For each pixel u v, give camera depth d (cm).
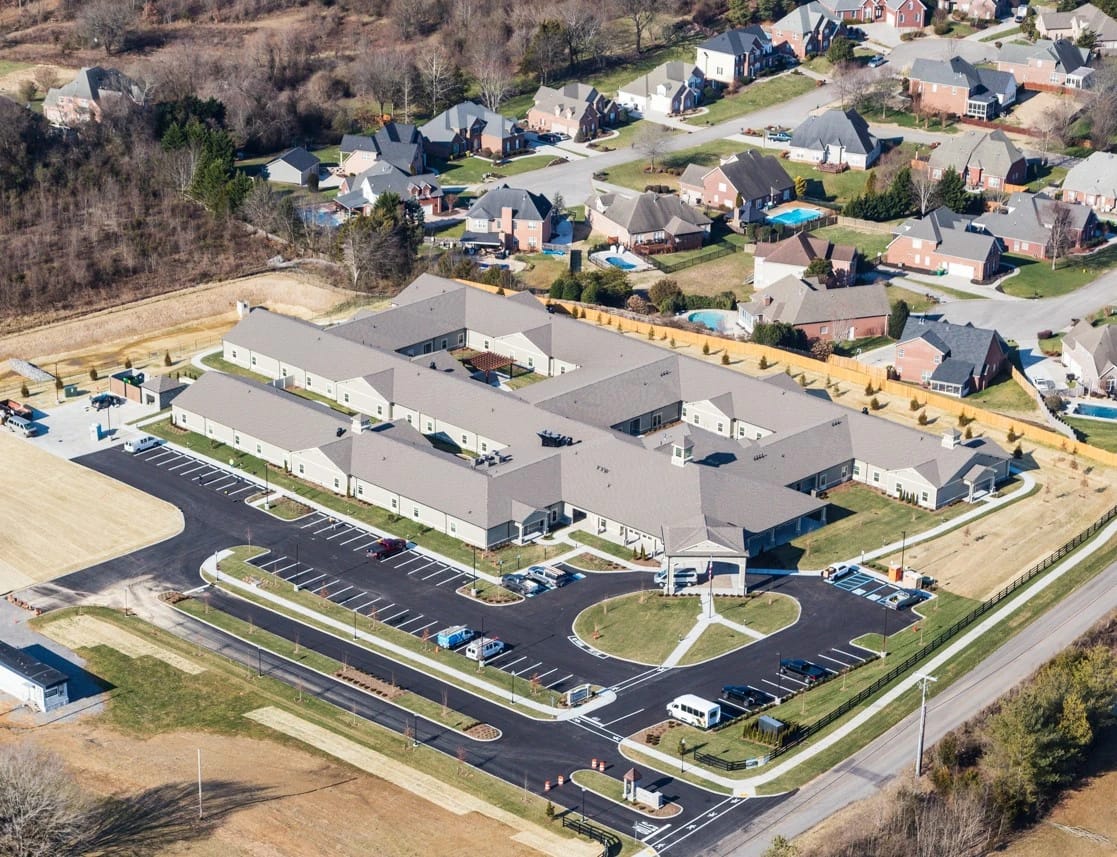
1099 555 16062
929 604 15200
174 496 17212
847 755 12962
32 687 13575
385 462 17088
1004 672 14075
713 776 12719
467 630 14662
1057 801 12725
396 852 11712
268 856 11662
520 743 13138
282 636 14700
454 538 16362
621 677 14062
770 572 15750
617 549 16150
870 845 11719
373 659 14350
